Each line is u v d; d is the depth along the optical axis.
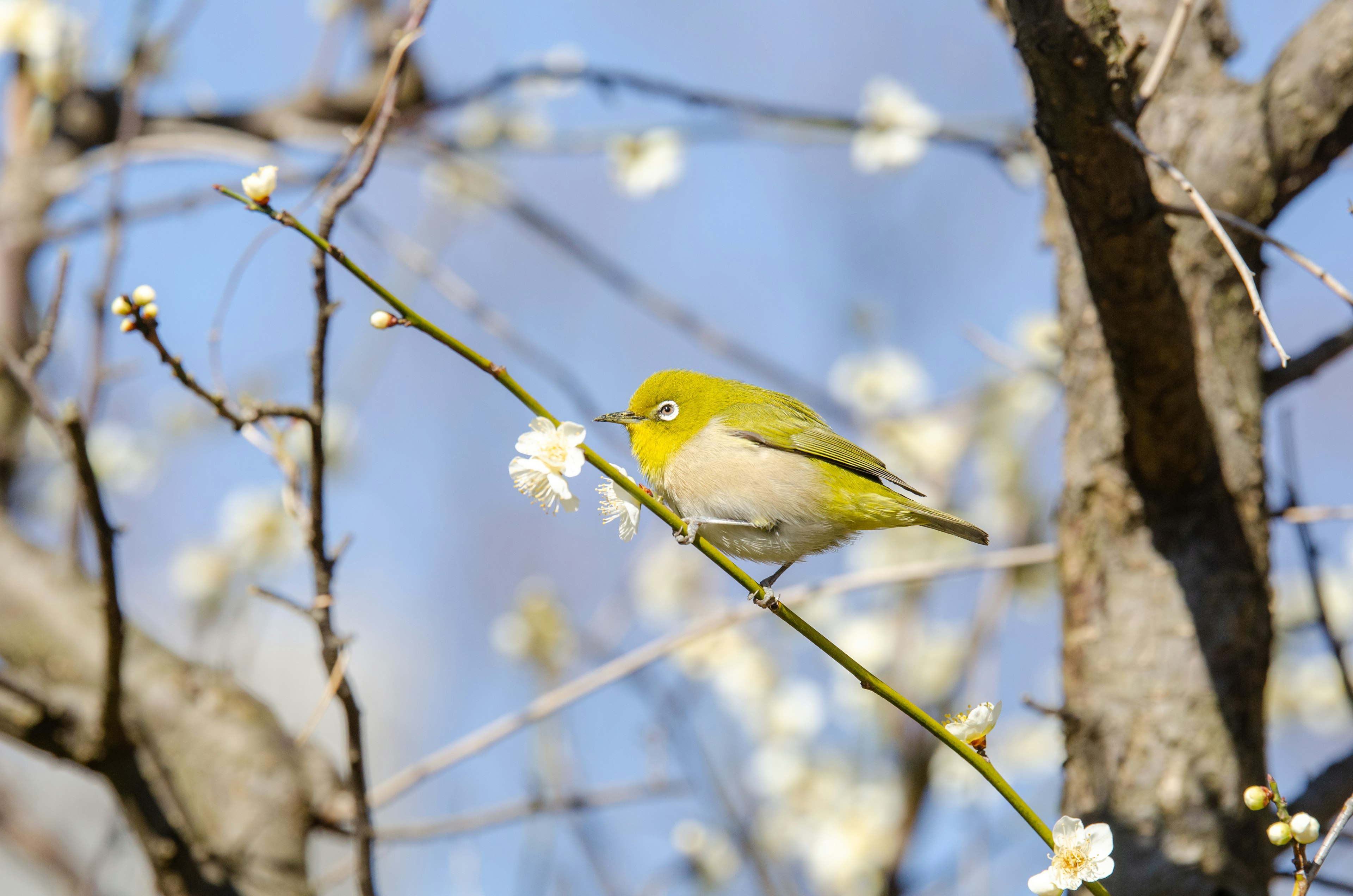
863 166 13.27
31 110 12.80
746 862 11.13
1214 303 8.55
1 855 14.40
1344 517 8.59
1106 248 6.88
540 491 6.06
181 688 9.97
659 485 9.95
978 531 9.32
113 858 13.48
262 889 9.36
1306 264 5.91
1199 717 7.95
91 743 9.17
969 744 5.88
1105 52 6.32
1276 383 8.81
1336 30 8.47
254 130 13.57
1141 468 8.15
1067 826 5.55
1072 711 8.24
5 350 8.06
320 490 6.82
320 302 6.60
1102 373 8.62
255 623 13.48
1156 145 8.77
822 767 13.50
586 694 9.59
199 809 9.55
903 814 11.88
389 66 7.32
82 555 11.11
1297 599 13.74
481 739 9.67
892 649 13.48
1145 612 8.20
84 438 7.12
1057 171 6.83
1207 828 7.74
